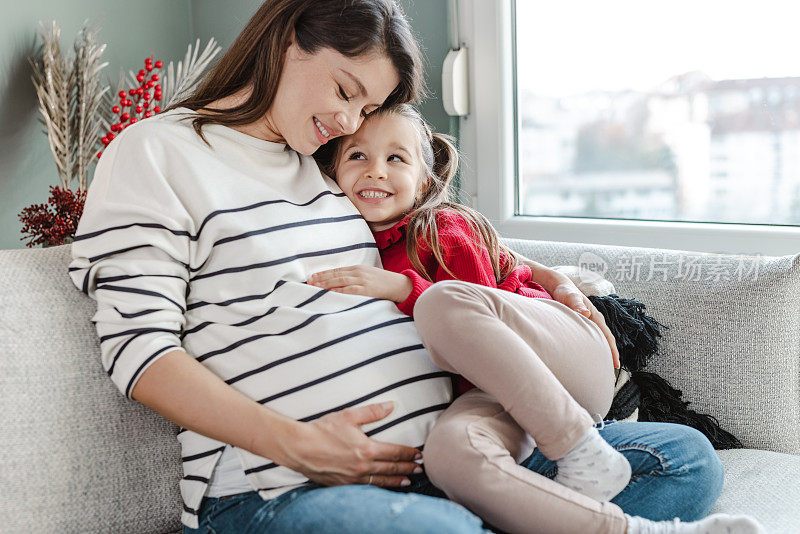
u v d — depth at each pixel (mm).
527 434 1040
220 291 1061
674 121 1792
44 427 1011
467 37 1974
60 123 1896
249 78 1187
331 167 1313
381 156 1275
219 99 1201
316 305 1072
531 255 1558
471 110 2008
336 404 1005
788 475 1165
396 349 1059
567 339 1098
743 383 1312
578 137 1932
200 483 1028
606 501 984
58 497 1016
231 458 1017
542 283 1369
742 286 1332
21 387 1002
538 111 1978
